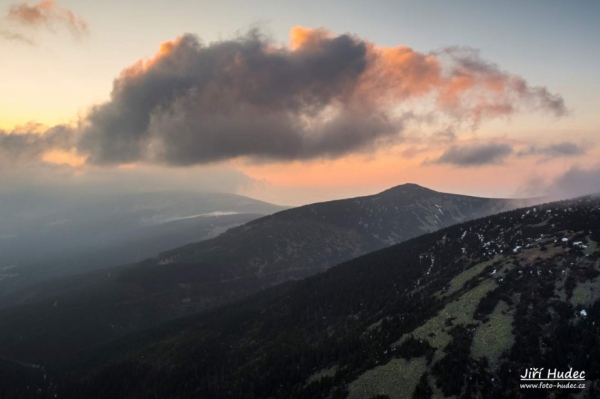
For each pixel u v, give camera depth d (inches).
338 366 6432.1
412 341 6122.1
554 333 5482.3
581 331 5364.2
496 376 5157.5
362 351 6510.8
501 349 5487.2
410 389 5339.6
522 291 6363.2
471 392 5029.5
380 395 5398.6
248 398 6545.3
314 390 5954.7
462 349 5610.2
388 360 5979.3
